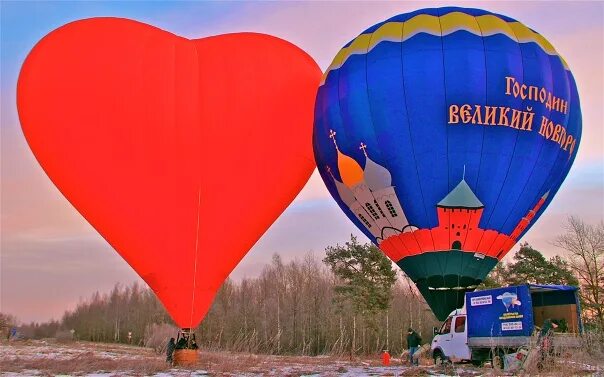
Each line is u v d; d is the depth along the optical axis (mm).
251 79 17469
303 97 18328
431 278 16781
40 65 15938
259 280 59000
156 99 16266
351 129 17328
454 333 18891
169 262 16234
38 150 15914
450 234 16531
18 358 21703
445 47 16641
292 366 19438
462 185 16297
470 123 16156
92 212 16047
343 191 18125
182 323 16469
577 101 18078
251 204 17188
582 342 14320
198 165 16516
